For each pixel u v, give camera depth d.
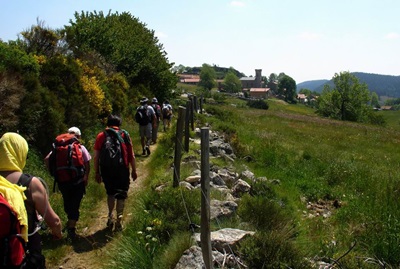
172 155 11.62
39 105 10.06
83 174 6.18
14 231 2.75
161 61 28.69
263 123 32.28
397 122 138.25
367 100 73.69
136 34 29.75
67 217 6.53
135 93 23.38
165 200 6.54
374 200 8.84
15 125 9.30
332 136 28.16
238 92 169.12
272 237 4.88
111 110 16.67
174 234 5.47
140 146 14.28
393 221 6.75
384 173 13.66
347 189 11.21
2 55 10.49
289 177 11.96
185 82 185.12
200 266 4.42
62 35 16.97
